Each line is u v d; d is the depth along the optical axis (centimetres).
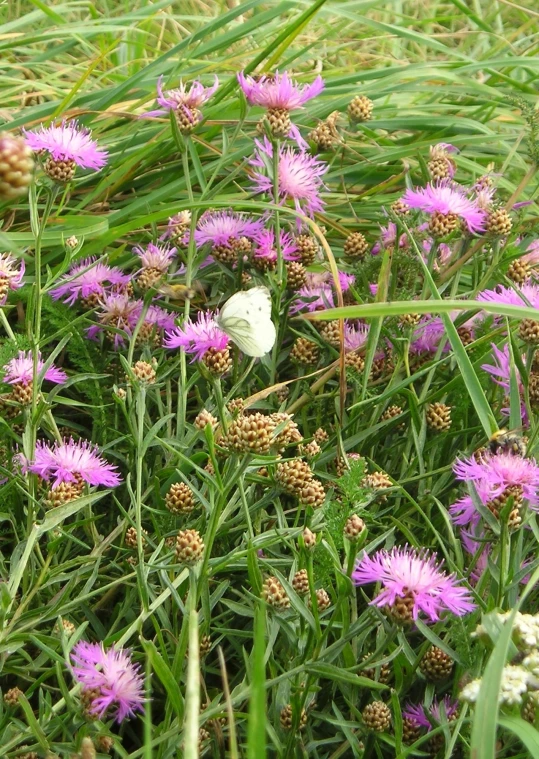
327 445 44
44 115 65
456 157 66
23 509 41
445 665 34
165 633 38
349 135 69
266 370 50
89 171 62
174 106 49
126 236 58
